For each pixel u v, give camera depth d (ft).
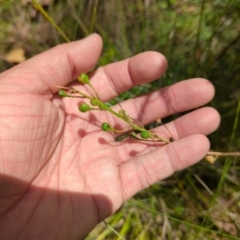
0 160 0.41
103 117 0.53
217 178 0.59
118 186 0.48
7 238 0.43
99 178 0.48
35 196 0.44
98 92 0.53
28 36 0.68
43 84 0.46
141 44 0.64
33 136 0.43
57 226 0.44
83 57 0.48
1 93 0.43
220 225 0.57
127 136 0.55
